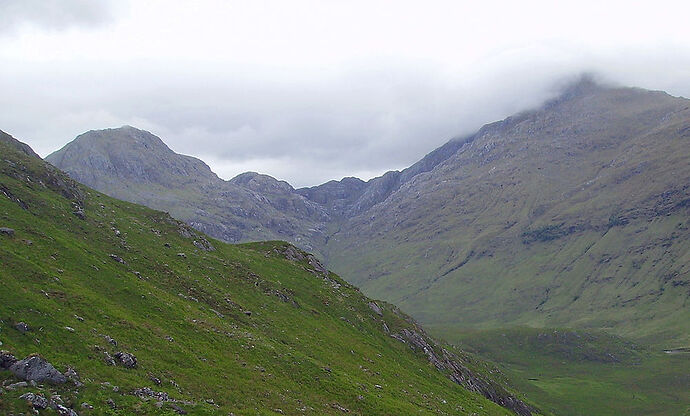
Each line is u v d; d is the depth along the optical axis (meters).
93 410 34.50
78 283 56.16
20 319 41.44
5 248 54.91
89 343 43.50
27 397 31.97
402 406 66.62
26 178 84.75
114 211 98.94
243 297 85.38
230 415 41.75
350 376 71.50
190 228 110.81
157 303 62.41
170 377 45.69
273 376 58.12
